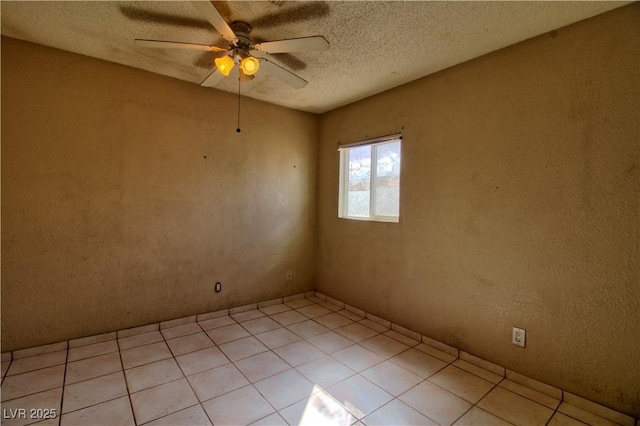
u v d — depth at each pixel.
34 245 2.36
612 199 1.79
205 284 3.17
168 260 2.95
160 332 2.87
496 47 2.22
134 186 2.75
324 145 3.89
